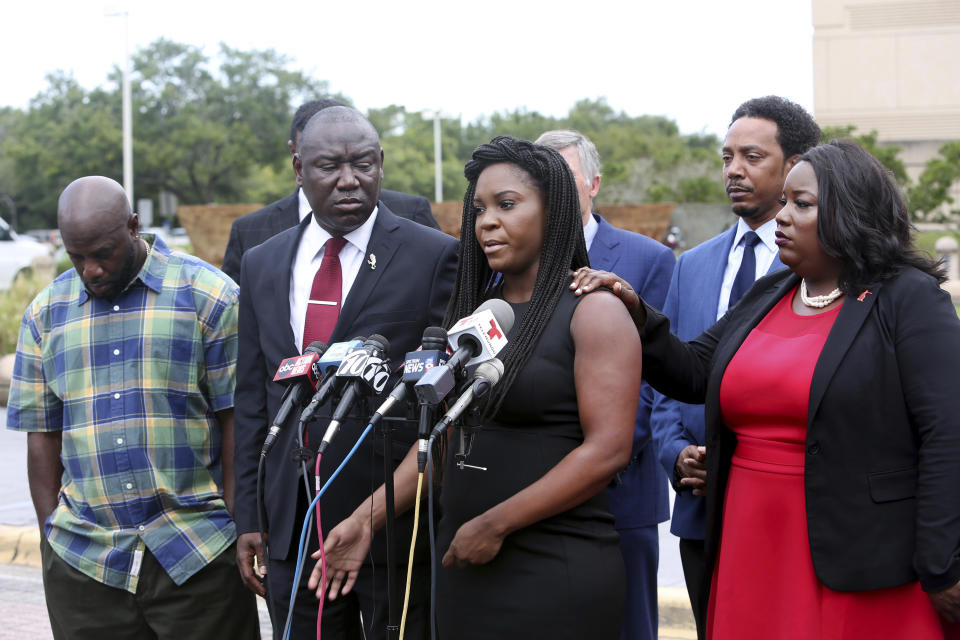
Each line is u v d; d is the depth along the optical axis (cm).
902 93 3738
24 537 688
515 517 267
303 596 342
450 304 304
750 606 283
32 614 585
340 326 345
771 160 362
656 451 399
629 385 271
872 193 277
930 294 270
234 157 5172
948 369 262
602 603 273
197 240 1455
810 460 271
